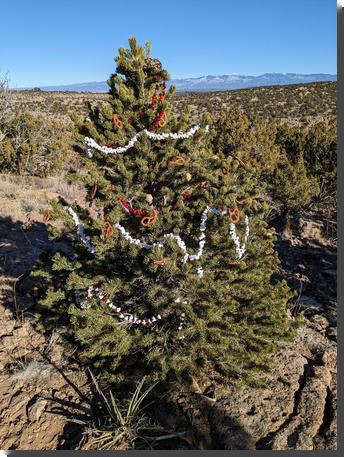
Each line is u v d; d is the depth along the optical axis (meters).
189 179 3.69
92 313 3.61
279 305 3.97
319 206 10.70
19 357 4.17
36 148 13.68
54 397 3.65
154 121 3.60
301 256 8.14
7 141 13.34
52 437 3.27
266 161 10.91
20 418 3.45
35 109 46.16
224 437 3.24
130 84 3.79
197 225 3.61
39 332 4.53
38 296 5.23
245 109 44.44
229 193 3.62
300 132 13.55
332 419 3.45
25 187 11.35
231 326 3.51
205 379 3.82
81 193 11.08
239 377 3.68
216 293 3.54
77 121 3.68
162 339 3.57
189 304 3.56
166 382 3.54
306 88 57.41
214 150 11.97
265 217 9.15
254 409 3.53
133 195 3.71
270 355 4.23
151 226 3.54
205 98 55.41
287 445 3.19
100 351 3.63
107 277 3.77
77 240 3.98
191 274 3.44
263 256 3.90
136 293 3.86
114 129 3.68
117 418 3.25
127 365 3.73
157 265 3.40
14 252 6.52
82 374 3.92
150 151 3.63
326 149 11.47
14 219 8.17
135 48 3.62
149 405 3.51
